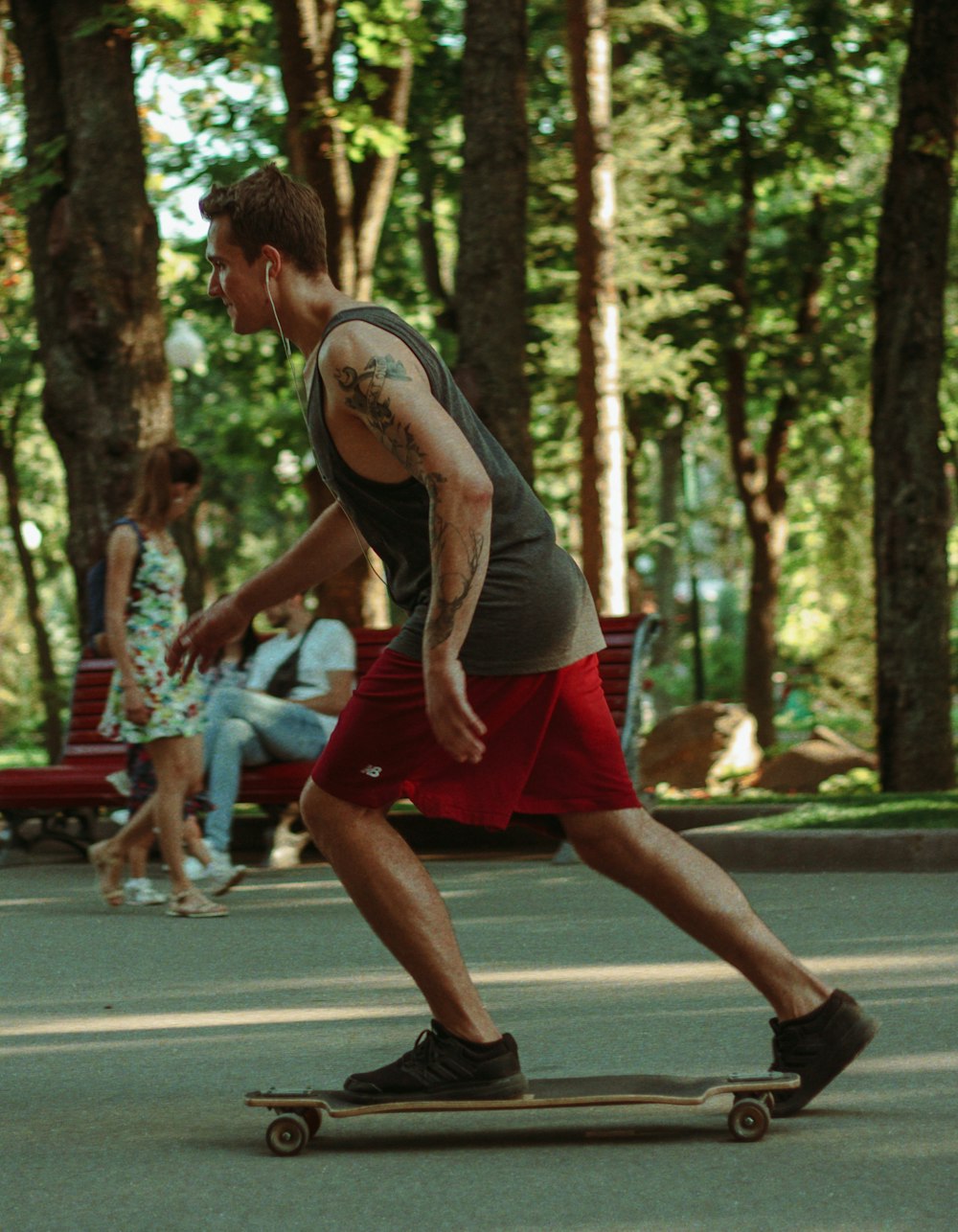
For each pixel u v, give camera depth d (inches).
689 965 288.2
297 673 472.1
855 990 258.1
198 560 976.9
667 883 178.7
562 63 1046.4
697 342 1146.0
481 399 579.8
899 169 616.1
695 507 1849.2
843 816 446.6
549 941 322.3
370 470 169.8
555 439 1138.0
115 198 578.9
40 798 504.4
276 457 1145.4
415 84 976.9
